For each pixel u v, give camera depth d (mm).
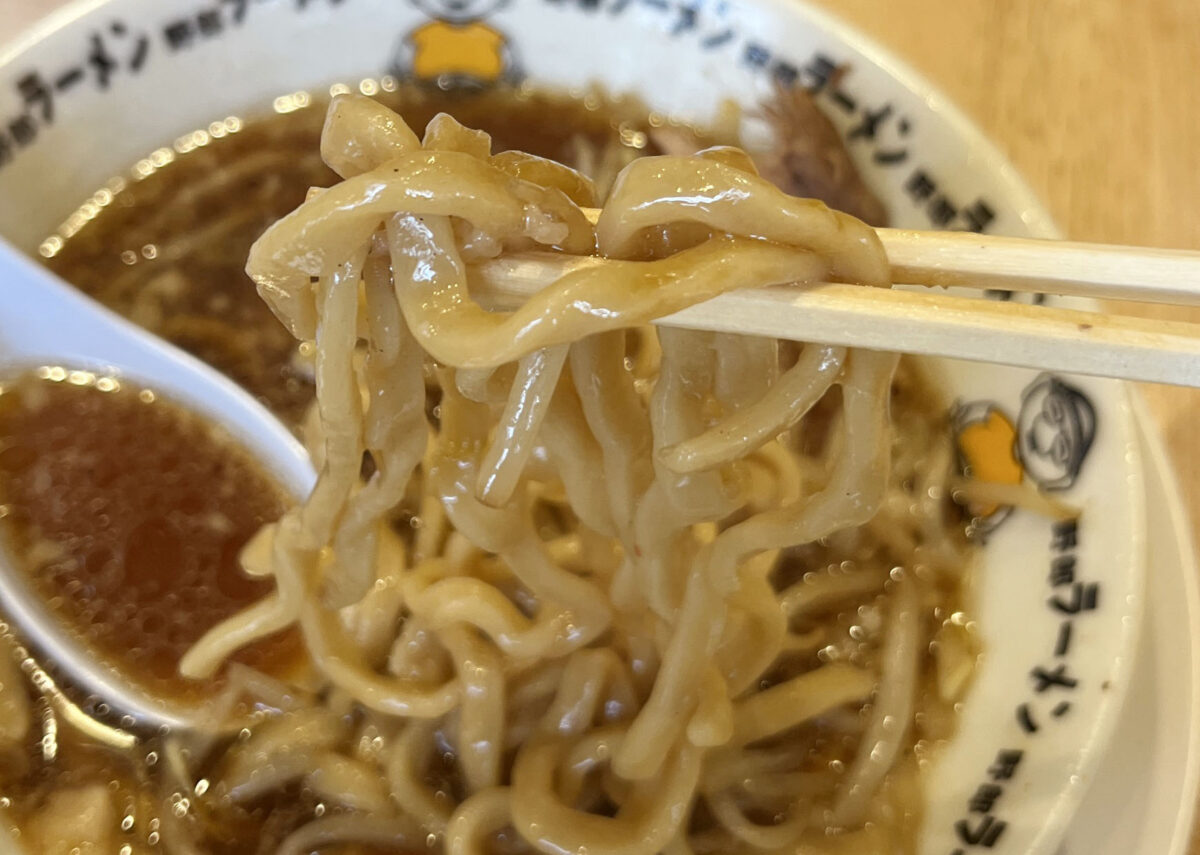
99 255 199
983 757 144
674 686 134
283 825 155
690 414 115
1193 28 240
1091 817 146
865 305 98
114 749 157
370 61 215
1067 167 216
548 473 134
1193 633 156
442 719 159
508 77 218
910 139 180
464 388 112
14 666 162
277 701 162
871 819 153
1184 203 212
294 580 136
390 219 101
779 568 176
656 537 127
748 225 97
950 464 174
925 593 168
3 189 186
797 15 191
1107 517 146
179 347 194
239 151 211
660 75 212
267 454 186
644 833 141
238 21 201
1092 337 94
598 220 102
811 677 162
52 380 190
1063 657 142
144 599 170
